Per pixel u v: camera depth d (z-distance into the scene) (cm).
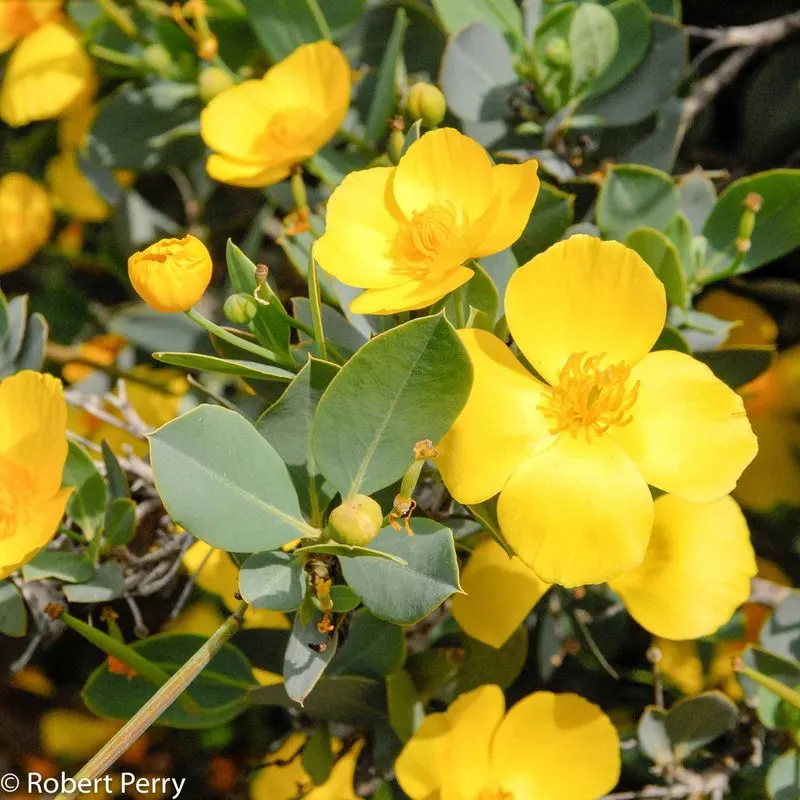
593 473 66
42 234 87
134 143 81
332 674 72
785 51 79
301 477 67
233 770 82
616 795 73
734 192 73
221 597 78
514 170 68
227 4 79
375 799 72
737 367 73
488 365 67
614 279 67
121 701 72
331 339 71
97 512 72
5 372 76
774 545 80
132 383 83
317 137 73
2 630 71
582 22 73
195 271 67
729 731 74
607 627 75
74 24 83
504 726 73
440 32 78
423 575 66
